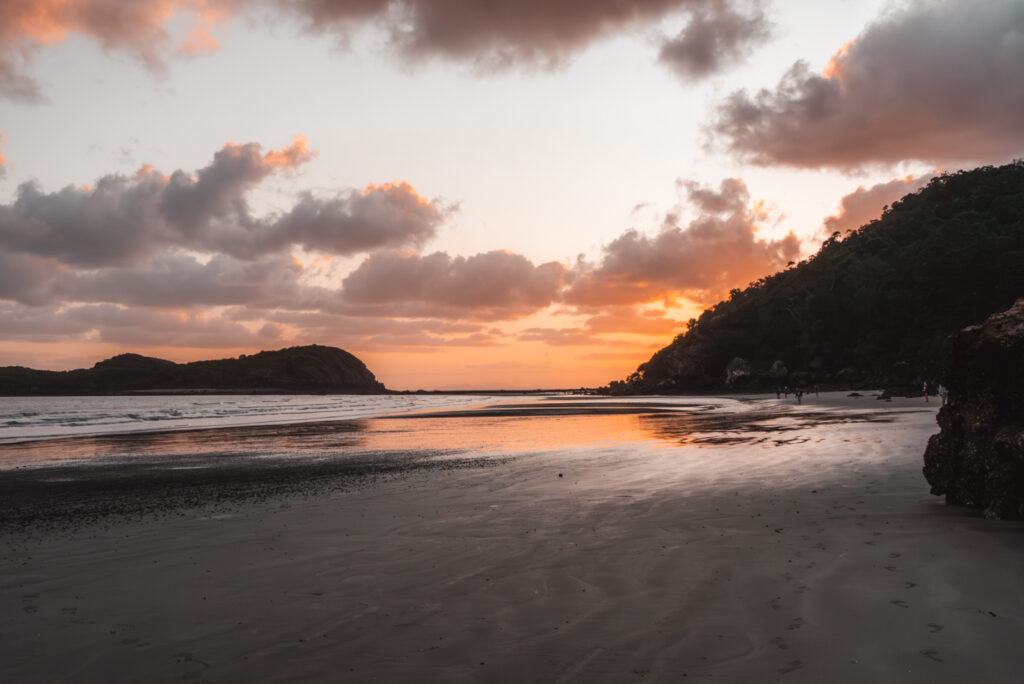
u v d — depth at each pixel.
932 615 4.91
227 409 83.44
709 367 145.25
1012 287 96.94
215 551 8.21
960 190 156.25
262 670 4.48
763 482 11.74
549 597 5.82
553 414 54.75
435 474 15.68
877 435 19.42
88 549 8.70
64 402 144.38
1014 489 8.01
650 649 4.55
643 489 11.68
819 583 5.80
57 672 4.56
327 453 23.28
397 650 4.74
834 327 129.12
